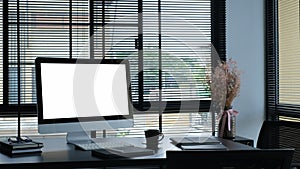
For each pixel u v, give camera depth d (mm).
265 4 4172
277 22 4105
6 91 3809
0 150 2422
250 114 4172
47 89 2549
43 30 3891
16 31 3836
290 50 3883
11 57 3828
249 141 3496
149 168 2670
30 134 3834
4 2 3816
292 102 3854
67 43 3936
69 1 3936
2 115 3783
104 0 4008
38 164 2049
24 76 3846
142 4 4086
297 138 2904
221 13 4133
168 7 4125
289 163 1520
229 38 4141
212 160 1497
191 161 1497
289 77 3904
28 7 3861
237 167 1510
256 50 4180
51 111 2547
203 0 4164
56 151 2395
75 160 2100
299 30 3727
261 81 4188
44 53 3893
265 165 1523
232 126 3582
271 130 3051
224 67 3699
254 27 4176
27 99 3846
